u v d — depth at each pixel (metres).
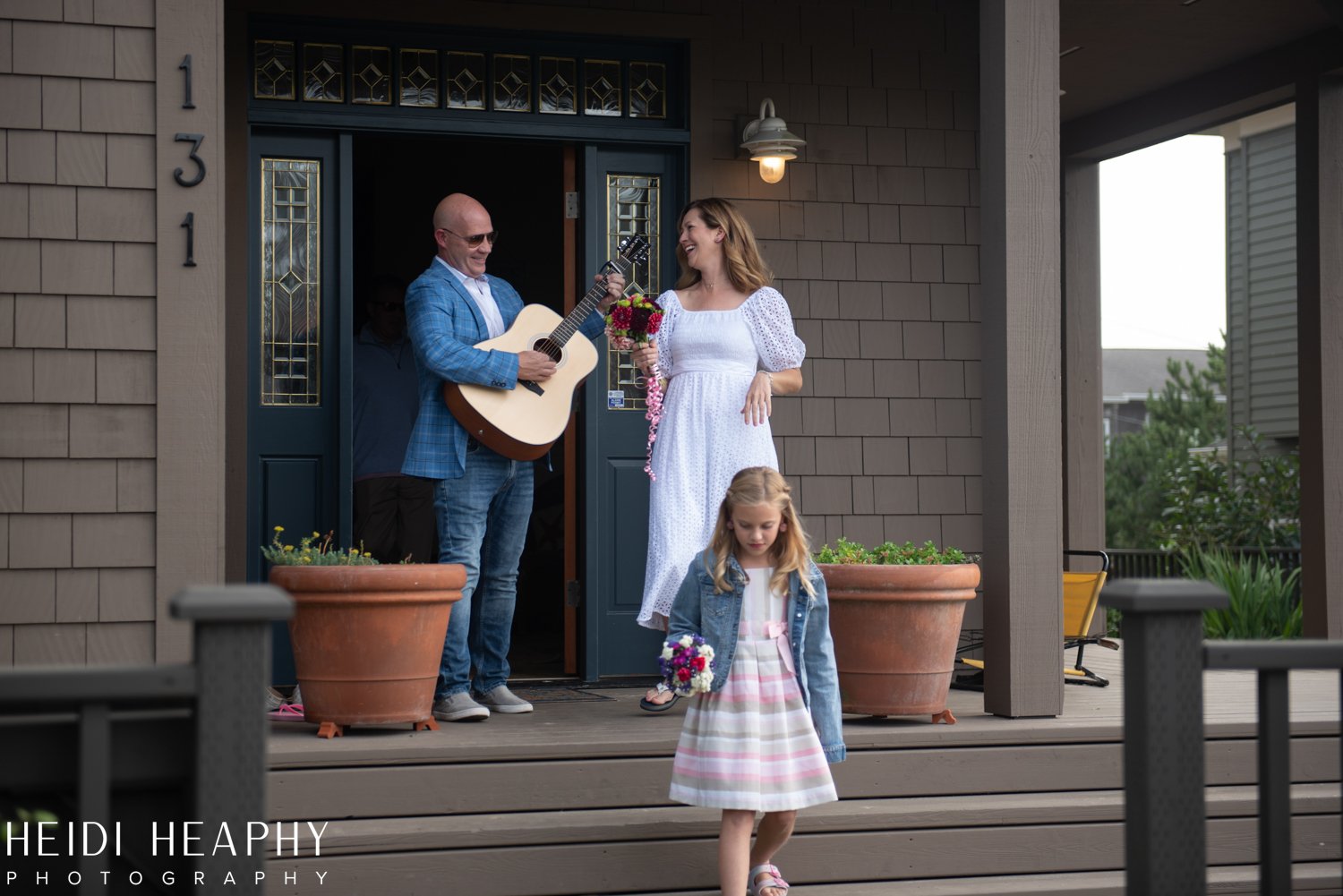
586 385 5.75
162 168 3.95
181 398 3.95
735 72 5.91
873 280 6.04
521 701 4.72
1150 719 2.37
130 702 2.14
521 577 8.12
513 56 5.73
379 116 5.52
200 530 3.95
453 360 4.52
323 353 5.54
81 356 3.90
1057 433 4.60
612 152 5.85
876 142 6.07
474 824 3.80
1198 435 17.38
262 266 5.48
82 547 3.88
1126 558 10.16
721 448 4.61
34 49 3.88
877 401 6.02
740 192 5.90
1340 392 6.52
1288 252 11.48
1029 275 4.61
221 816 2.06
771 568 3.56
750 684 3.49
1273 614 9.06
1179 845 2.37
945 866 4.07
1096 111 7.73
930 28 6.15
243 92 5.36
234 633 2.08
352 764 3.84
